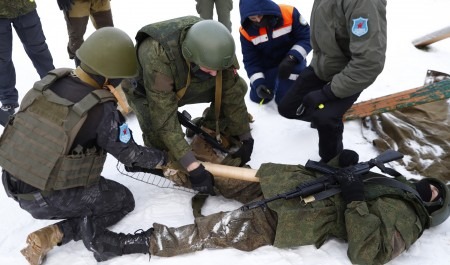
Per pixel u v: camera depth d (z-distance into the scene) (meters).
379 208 1.97
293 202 2.08
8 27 3.20
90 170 1.90
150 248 2.06
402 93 2.99
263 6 2.88
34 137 1.76
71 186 1.86
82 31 3.61
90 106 1.74
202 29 2.02
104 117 1.80
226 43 2.01
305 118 2.82
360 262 1.94
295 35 3.20
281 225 2.01
